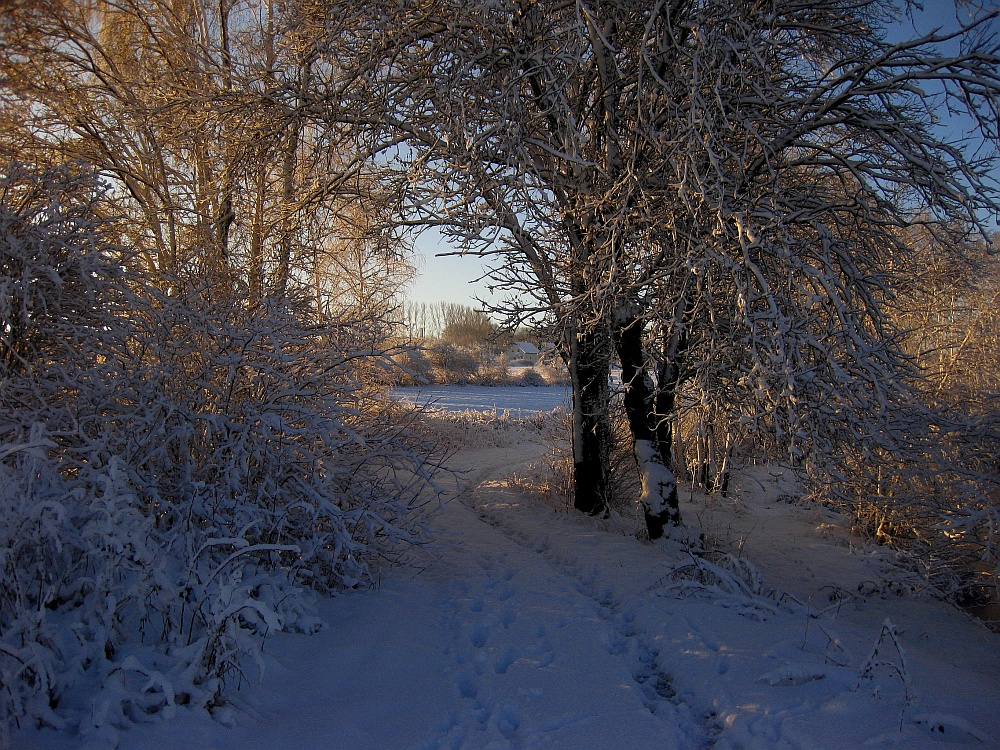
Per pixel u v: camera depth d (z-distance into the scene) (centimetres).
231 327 516
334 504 554
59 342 493
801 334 610
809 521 1312
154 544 388
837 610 679
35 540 325
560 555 833
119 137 942
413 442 664
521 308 929
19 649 281
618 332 904
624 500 1174
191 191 992
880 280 727
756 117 757
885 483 930
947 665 467
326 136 859
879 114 743
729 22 698
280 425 500
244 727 325
